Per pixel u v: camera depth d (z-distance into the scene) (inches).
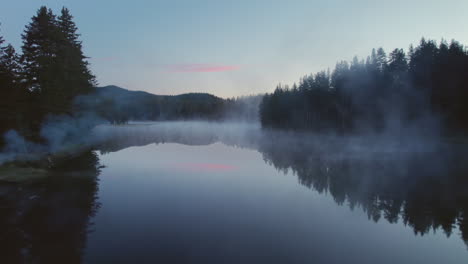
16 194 552.1
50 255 324.2
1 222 414.0
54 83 1052.5
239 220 464.1
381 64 2278.5
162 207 520.4
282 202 571.2
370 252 359.9
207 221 455.5
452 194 627.5
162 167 928.3
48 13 1146.7
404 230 431.8
